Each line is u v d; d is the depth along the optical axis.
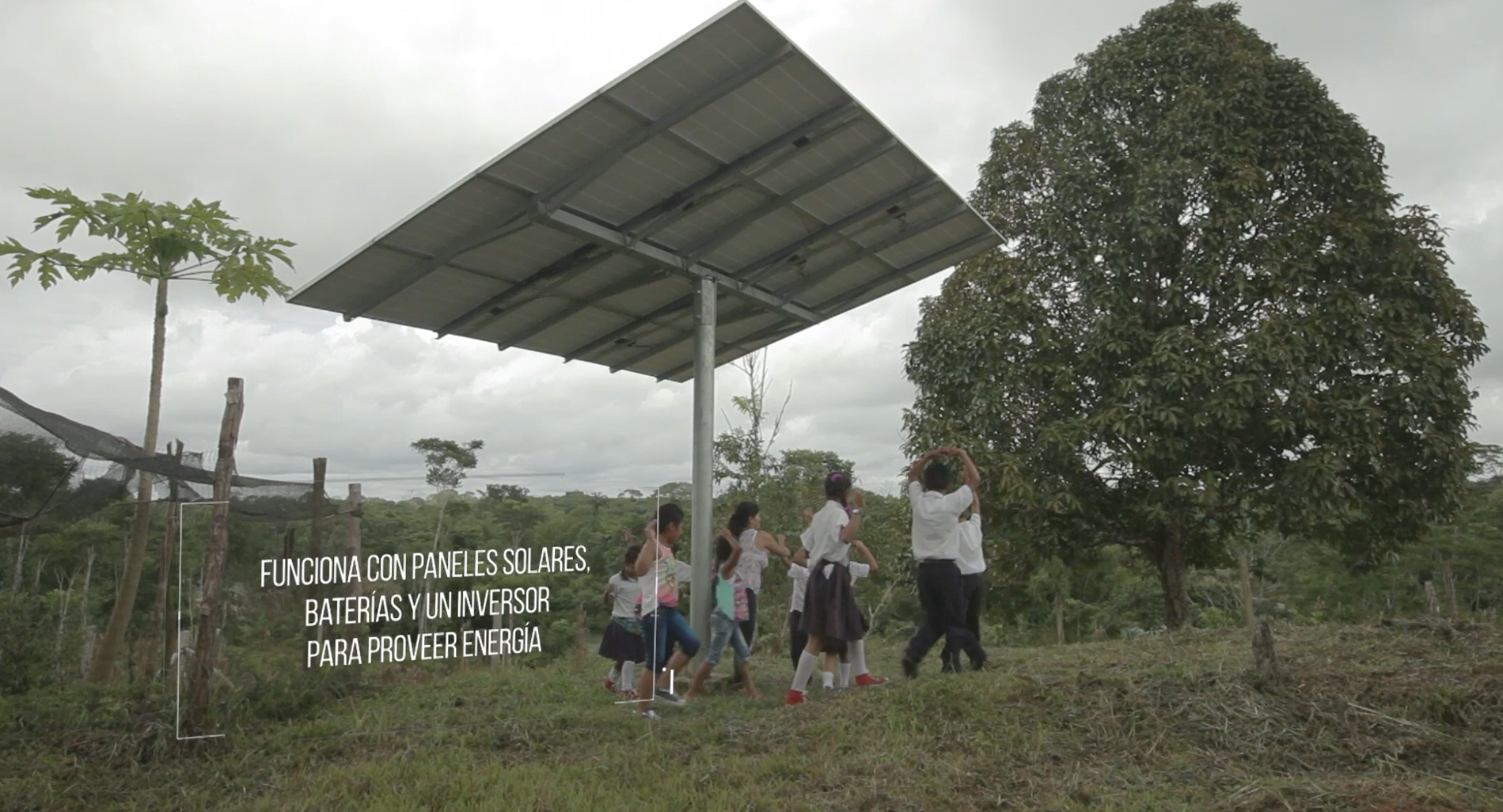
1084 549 16.55
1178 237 15.05
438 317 9.85
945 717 6.12
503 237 8.35
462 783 5.36
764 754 5.84
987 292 16.11
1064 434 14.26
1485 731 5.41
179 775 5.91
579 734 6.56
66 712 6.93
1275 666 6.21
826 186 8.70
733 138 7.72
